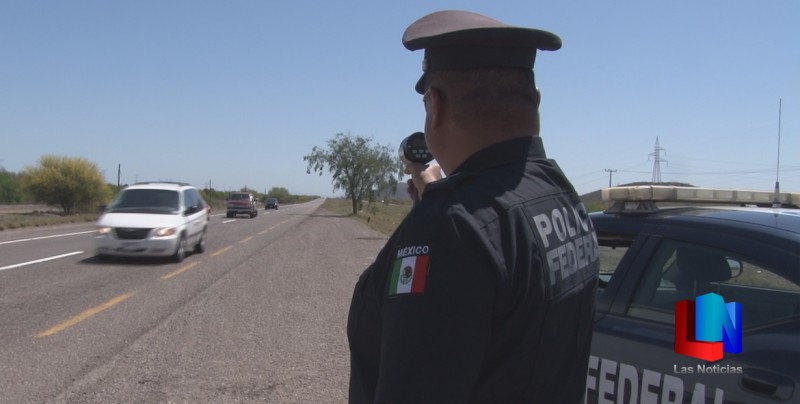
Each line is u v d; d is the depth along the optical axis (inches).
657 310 118.5
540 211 53.5
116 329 297.3
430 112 59.5
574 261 56.2
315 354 259.1
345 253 707.4
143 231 568.1
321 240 917.8
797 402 92.7
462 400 45.5
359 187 2445.9
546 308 50.8
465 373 45.6
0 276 472.7
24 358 245.6
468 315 46.0
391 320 47.9
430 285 46.7
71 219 1429.6
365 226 1451.8
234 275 498.3
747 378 99.6
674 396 108.3
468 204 49.4
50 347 262.5
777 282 106.7
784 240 108.3
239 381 222.8
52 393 205.9
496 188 51.7
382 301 51.3
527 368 50.8
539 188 55.4
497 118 55.7
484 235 47.8
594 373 121.2
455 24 56.9
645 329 117.4
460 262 46.8
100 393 207.2
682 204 146.2
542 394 53.1
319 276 498.6
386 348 47.6
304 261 613.9
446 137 58.1
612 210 140.2
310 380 225.0
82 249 689.0
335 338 286.5
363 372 54.5
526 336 49.9
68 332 289.1
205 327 305.4
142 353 256.1
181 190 641.6
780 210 130.6
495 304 47.7
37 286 425.7
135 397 204.1
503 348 49.7
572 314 55.7
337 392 212.7
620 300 125.1
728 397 101.0
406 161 76.4
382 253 53.6
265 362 246.7
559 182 59.4
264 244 826.2
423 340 45.8
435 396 44.9
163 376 226.7
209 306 359.9
